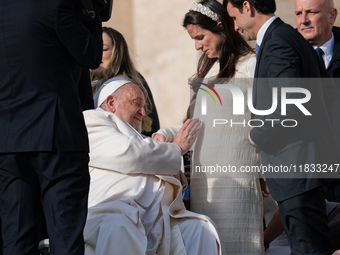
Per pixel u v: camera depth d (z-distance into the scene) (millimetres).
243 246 19156
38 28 15359
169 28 33875
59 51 15594
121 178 19594
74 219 15336
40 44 15375
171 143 20094
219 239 18844
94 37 16125
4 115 15461
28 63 15359
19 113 15398
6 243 15414
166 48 33812
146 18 34219
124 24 34344
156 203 19547
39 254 18703
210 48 19703
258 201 19484
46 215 15445
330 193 21516
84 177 15703
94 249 18344
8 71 15422
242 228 19203
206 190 19516
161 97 33719
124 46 23047
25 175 15508
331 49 24297
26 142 15273
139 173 19766
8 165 15477
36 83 15383
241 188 19312
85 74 18328
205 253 18891
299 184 17281
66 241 15117
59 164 15352
